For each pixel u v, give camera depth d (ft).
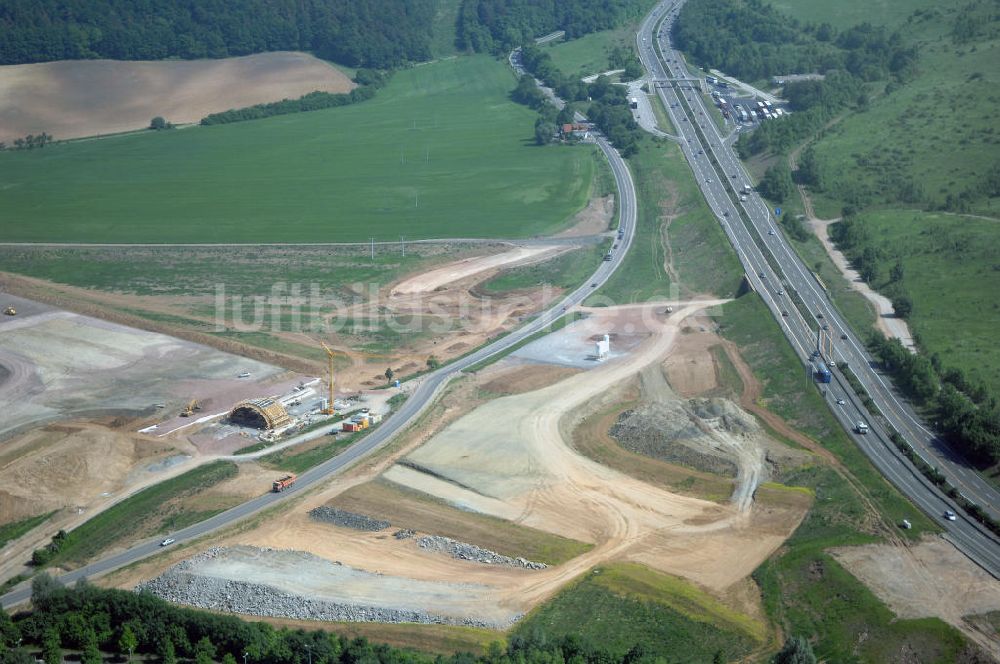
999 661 477.77
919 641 496.23
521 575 573.74
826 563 561.84
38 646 517.14
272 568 581.94
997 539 582.35
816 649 503.20
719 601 547.08
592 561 586.45
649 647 506.07
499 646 484.74
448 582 566.77
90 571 597.52
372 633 515.91
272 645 485.56
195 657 493.77
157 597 522.88
